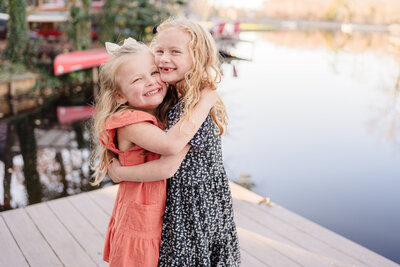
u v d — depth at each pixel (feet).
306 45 70.49
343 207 13.70
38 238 7.41
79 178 14.71
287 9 161.17
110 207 8.67
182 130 3.51
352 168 17.34
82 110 25.32
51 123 22.34
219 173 4.05
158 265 3.91
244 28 104.73
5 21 45.73
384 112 27.22
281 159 17.84
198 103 3.67
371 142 20.94
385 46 72.95
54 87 31.27
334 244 7.27
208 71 3.74
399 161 18.35
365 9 141.90
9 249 7.04
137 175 3.70
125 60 3.65
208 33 3.75
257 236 7.50
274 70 42.06
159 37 3.71
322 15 156.35
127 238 3.84
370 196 14.65
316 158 18.33
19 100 27.61
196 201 3.85
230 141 19.90
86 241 7.31
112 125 3.70
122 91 3.73
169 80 3.67
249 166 16.81
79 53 31.94
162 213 3.88
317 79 38.99
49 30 41.60
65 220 8.07
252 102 28.07
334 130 22.91
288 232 7.67
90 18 34.37
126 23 35.06
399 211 13.46
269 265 6.60
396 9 132.36
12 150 17.71
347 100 30.71
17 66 31.53
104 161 4.10
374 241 11.59
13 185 14.02
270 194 14.40
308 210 13.39
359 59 53.98
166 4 37.09
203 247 3.87
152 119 3.69
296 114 25.89
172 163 3.59
